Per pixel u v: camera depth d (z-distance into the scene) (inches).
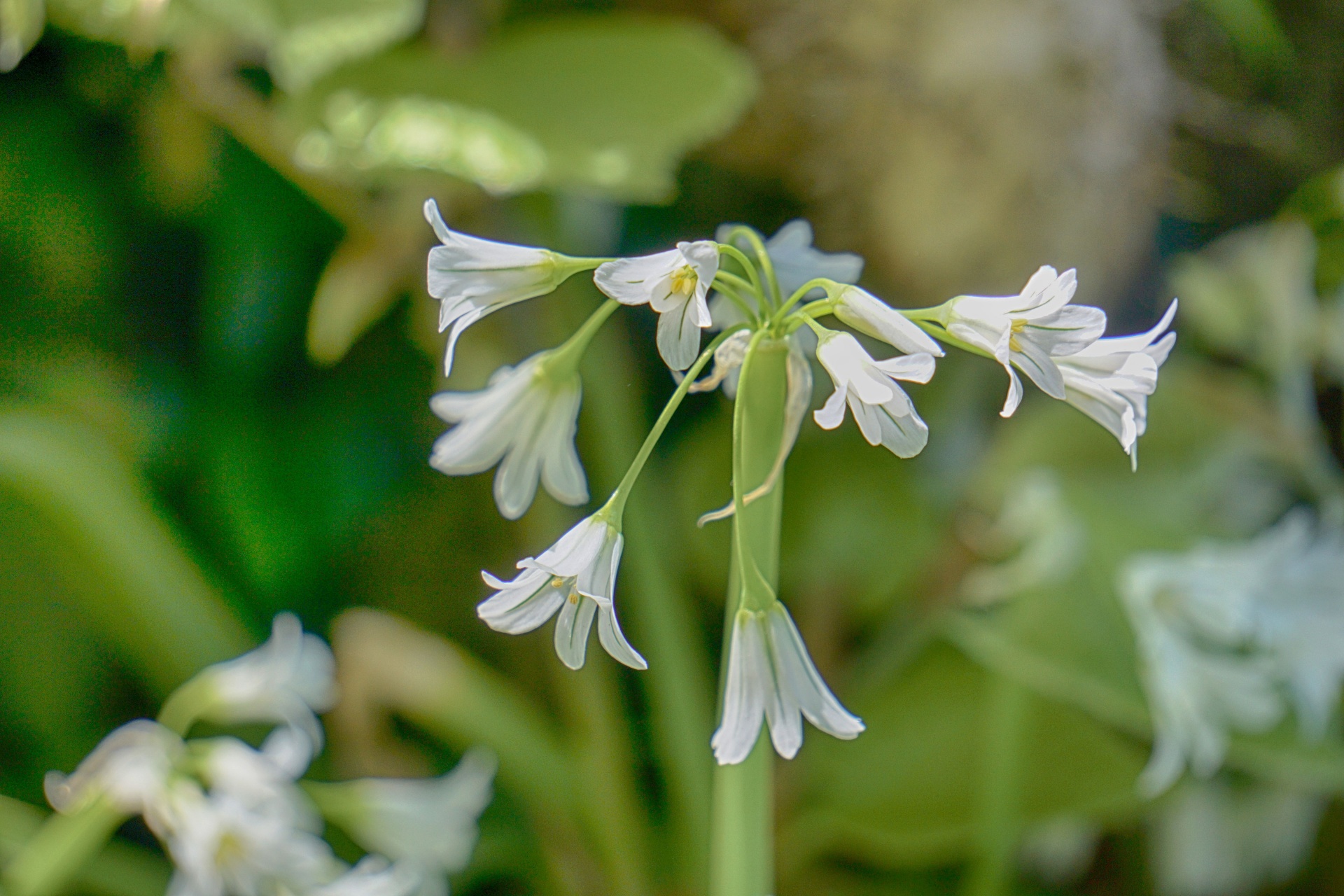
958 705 38.9
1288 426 40.1
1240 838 39.6
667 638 37.6
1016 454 40.4
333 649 42.6
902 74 34.4
